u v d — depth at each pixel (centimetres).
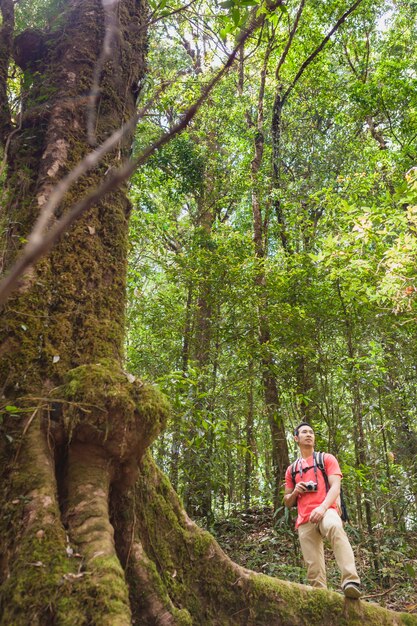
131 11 443
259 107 1341
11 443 272
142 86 435
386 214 697
